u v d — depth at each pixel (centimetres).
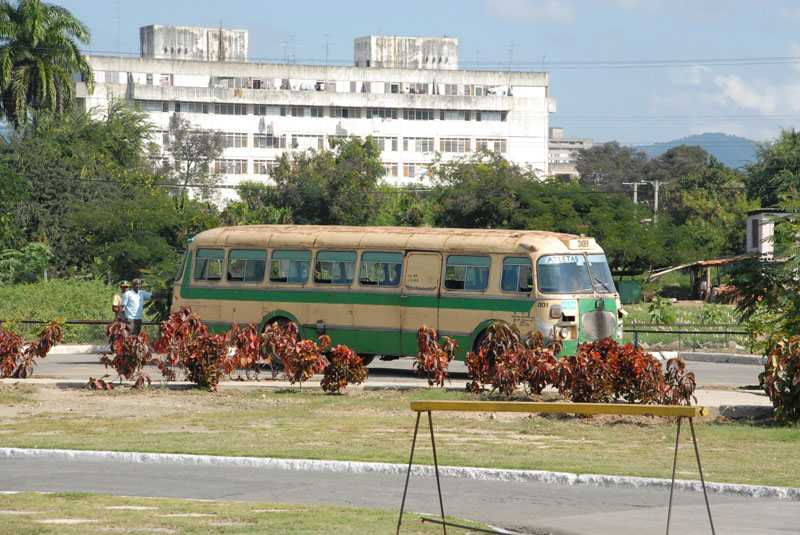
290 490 2281
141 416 3397
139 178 13775
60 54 13800
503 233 4747
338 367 3881
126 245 8450
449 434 3025
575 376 3494
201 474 2489
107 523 1852
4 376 4312
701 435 2988
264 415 3406
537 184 14788
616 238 13888
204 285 5350
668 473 2391
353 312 4950
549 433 3039
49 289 8100
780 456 2639
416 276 4831
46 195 11506
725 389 4034
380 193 17050
